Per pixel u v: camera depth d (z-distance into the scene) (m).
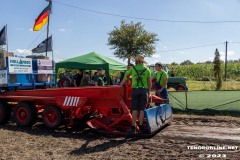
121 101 8.05
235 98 16.56
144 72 7.58
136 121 8.14
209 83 33.31
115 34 44.09
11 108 9.84
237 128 8.85
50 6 16.06
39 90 9.19
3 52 9.99
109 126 8.11
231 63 49.66
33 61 10.80
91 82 12.23
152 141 7.36
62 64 13.73
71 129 8.82
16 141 7.32
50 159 5.88
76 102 8.35
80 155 6.19
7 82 9.58
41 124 9.56
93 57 13.95
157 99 8.80
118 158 5.98
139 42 43.22
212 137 7.72
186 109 11.86
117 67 14.48
